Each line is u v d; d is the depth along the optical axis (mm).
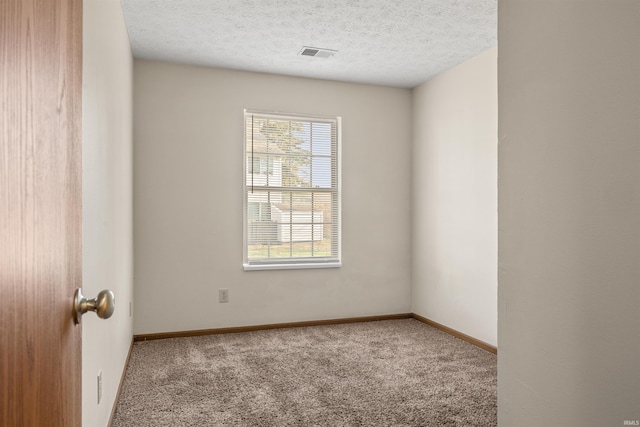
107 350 2178
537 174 875
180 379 2951
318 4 2912
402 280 4762
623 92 702
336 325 4457
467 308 3916
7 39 481
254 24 3219
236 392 2736
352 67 4141
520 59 920
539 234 870
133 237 3855
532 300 885
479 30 3303
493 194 3611
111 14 2344
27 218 548
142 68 3945
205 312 4102
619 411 702
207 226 4117
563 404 809
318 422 2334
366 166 4652
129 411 2463
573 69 795
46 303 630
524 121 911
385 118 4723
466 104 3941
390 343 3818
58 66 688
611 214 720
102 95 2014
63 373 727
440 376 3023
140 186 3924
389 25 3227
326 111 4516
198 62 4016
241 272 4215
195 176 4082
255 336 4031
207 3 2893
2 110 469
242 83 4238
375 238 4676
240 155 4223
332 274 4516
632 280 684
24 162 537
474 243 3834
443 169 4258
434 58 3895
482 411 2477
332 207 4594
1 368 480
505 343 960
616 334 709
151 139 3961
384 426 2293
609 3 727
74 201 816
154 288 3955
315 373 3074
